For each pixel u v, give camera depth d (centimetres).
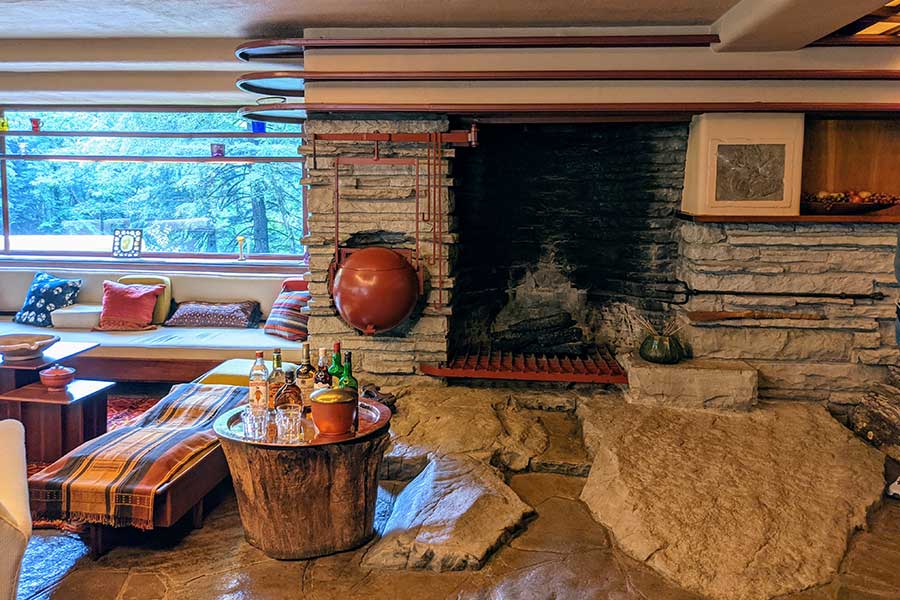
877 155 407
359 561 278
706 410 380
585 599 252
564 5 334
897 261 294
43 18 381
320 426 270
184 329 518
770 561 266
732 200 384
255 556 282
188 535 299
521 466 354
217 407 347
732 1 326
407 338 416
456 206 426
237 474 275
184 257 587
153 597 255
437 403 390
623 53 373
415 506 302
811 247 389
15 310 564
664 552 272
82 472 277
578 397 407
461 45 374
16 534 190
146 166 581
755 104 368
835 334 394
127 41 441
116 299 518
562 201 466
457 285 431
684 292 415
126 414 446
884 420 369
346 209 405
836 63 365
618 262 452
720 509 294
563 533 297
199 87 504
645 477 315
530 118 393
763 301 396
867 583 259
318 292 413
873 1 276
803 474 321
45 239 596
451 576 268
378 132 393
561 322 463
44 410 360
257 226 582
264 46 379
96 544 280
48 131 575
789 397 399
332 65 385
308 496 271
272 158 565
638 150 427
